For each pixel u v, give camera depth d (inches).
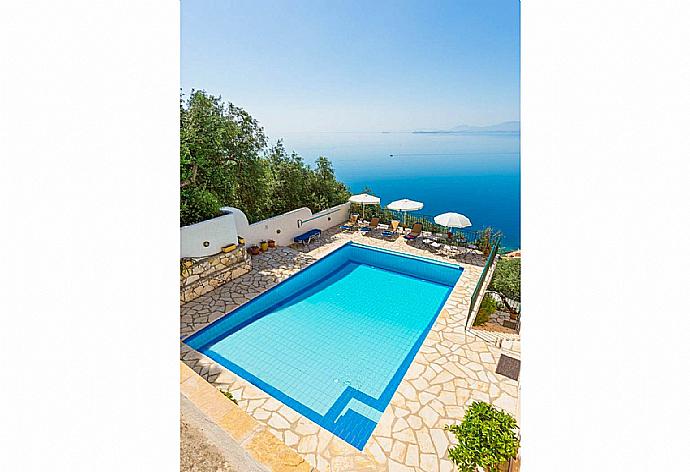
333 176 884.0
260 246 565.6
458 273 514.6
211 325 365.7
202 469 124.0
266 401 259.1
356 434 250.8
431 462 213.2
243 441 133.9
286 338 366.6
